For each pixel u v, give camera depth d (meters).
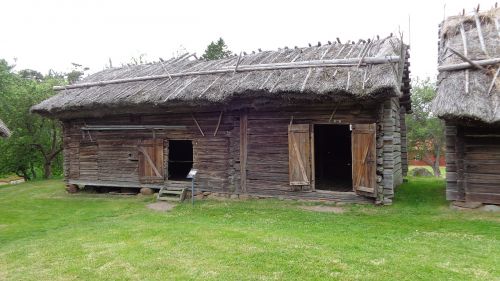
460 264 5.42
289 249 6.09
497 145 8.43
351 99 9.07
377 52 10.19
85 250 6.63
